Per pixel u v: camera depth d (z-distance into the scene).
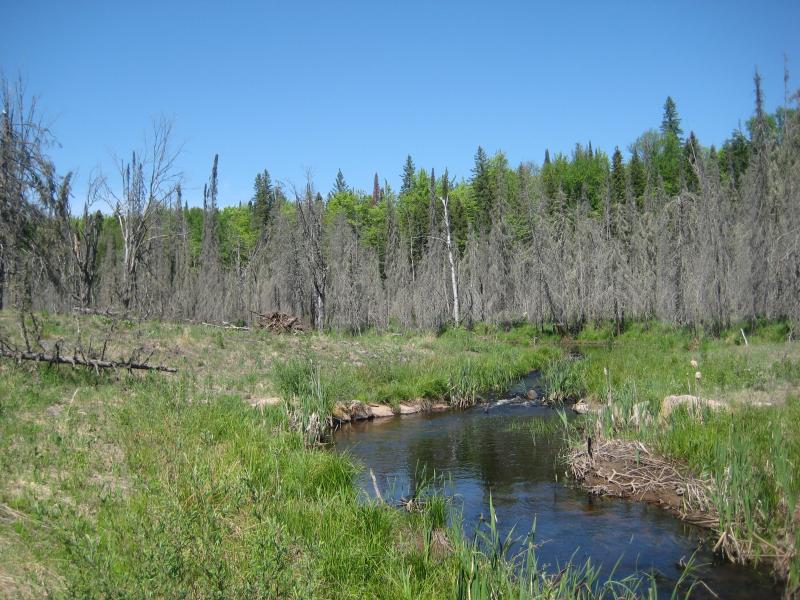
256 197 54.19
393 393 16.52
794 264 20.12
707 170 30.39
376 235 53.56
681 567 6.81
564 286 35.91
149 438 8.42
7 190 12.91
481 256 39.75
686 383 14.55
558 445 12.21
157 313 25.84
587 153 72.38
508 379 20.72
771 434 8.49
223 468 7.27
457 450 12.05
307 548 5.23
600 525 8.05
